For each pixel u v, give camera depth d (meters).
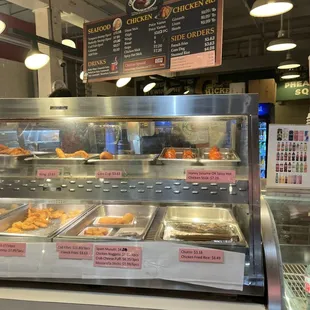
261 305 1.18
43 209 1.81
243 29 6.49
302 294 1.27
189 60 2.39
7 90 5.39
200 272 1.23
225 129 1.46
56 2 4.64
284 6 2.82
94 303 1.21
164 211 1.77
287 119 7.71
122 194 1.37
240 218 1.48
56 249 1.31
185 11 2.39
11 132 1.63
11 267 1.33
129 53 2.75
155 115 1.32
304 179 1.67
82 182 1.40
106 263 1.28
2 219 1.61
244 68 7.23
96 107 1.36
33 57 3.47
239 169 1.27
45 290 1.30
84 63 3.04
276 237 1.28
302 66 6.90
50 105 1.40
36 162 1.53
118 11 5.90
